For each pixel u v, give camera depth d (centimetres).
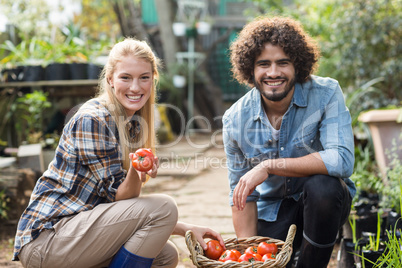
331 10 724
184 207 486
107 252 232
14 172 491
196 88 1251
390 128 427
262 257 230
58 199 233
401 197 293
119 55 241
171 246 262
